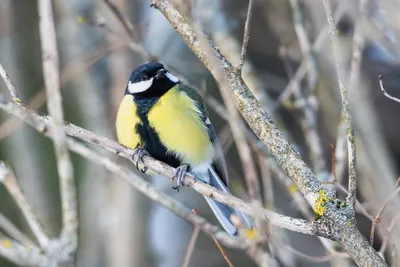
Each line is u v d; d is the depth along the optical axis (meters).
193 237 7.90
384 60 13.78
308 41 9.61
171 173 7.83
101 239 13.98
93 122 14.11
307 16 11.05
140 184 8.23
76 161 14.63
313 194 5.35
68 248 4.97
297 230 5.32
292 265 7.80
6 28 15.30
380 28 10.25
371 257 4.92
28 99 15.32
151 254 13.10
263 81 13.76
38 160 15.16
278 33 12.85
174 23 6.30
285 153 5.63
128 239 12.97
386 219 8.27
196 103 8.92
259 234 7.15
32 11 16.25
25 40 15.97
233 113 6.30
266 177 8.34
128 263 12.88
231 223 8.38
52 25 5.73
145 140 8.70
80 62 12.66
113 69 13.09
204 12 11.85
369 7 10.38
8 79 6.73
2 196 14.84
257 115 5.83
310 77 9.32
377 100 14.07
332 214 5.18
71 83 15.19
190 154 8.74
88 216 14.04
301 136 13.23
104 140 7.18
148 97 8.68
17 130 15.03
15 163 14.93
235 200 6.08
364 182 9.37
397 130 14.05
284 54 11.02
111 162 8.11
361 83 10.24
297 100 9.77
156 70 8.74
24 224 14.55
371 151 9.55
